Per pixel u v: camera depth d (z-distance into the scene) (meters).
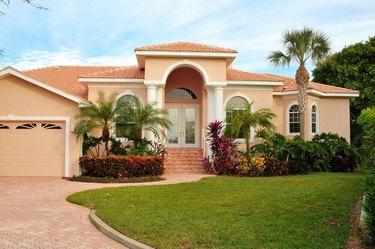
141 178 17.78
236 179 17.44
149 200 11.93
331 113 27.73
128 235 8.02
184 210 10.21
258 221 8.77
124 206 10.95
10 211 11.01
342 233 7.68
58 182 17.31
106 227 8.70
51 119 19.36
